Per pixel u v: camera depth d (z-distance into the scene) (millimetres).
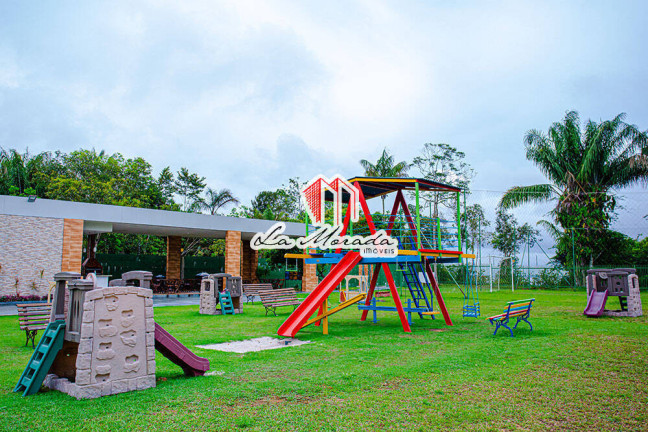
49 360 5695
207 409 4918
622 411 4910
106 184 34344
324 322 11180
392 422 4562
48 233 20281
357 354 8180
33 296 19469
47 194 33031
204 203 42312
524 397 5387
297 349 8797
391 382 6070
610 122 32156
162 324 13016
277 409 4934
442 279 33219
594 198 31781
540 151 34344
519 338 9695
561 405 5105
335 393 5535
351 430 4355
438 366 6977
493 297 23172
